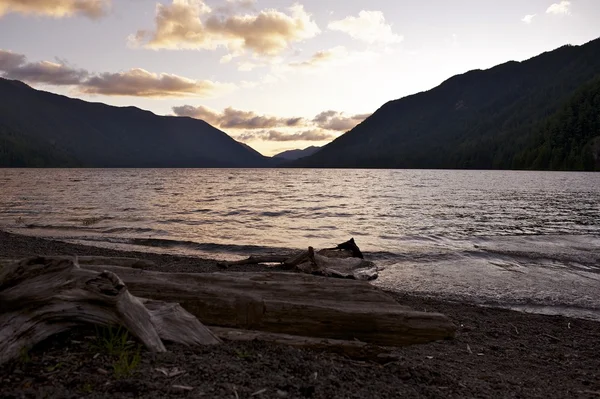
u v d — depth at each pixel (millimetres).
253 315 5027
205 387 3250
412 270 12914
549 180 96500
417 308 8930
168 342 4098
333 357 4430
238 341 4457
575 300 10008
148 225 22875
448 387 4254
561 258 14625
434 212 31453
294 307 5133
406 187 71250
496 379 4984
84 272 4086
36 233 19297
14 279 3873
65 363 3467
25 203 34875
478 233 21078
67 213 27953
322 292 5605
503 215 29562
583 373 5711
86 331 3963
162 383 3238
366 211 31844
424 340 5398
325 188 68812
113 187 64062
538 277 12078
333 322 5152
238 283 5547
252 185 78812
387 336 5301
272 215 28969
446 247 16906
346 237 19719
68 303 3855
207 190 60031
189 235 19766
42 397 2939
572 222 25719
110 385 3154
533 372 5578
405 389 3924
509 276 12164
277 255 12727
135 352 3744
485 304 9734
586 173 144500
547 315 8891
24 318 3658
